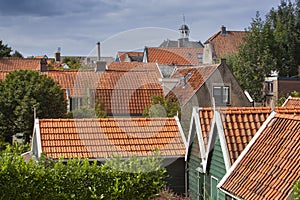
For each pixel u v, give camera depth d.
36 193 10.52
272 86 40.31
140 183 11.16
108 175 10.99
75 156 13.00
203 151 12.87
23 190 10.46
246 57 45.28
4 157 10.84
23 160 10.80
